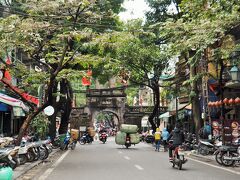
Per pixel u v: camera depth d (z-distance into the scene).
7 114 30.95
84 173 15.19
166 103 57.84
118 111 65.44
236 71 21.30
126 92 70.25
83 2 16.25
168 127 33.69
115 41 16.78
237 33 21.45
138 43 31.06
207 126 26.72
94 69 30.91
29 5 16.84
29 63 28.55
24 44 16.89
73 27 17.23
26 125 17.12
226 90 27.97
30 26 15.82
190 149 27.20
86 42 17.64
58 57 19.20
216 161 19.03
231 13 15.67
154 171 15.77
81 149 31.62
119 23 26.06
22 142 18.59
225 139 23.09
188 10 17.09
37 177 14.16
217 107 29.42
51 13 17.17
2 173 10.21
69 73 18.56
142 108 65.25
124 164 18.75
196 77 21.19
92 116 65.12
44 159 20.23
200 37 16.27
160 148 32.50
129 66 32.88
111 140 55.03
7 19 15.74
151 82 36.50
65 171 15.96
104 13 18.80
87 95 65.25
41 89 25.69
